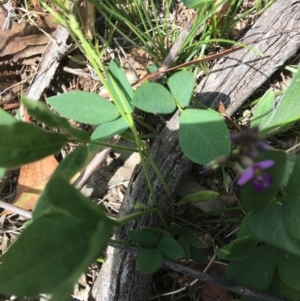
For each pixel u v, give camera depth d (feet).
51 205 0.35
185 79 0.48
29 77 0.72
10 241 0.66
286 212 0.40
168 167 0.59
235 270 0.49
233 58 0.64
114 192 0.66
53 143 0.38
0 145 0.35
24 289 0.32
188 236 0.55
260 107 0.59
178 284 0.60
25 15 0.73
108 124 0.52
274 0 0.67
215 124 0.44
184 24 0.72
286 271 0.48
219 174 0.63
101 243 0.33
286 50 0.63
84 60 0.72
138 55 0.71
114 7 0.71
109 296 0.55
